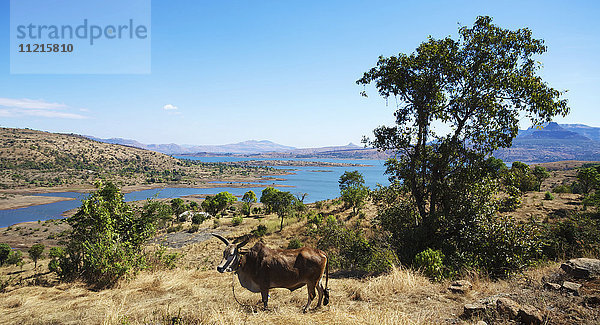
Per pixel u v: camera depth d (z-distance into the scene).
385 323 5.14
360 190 44.94
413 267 10.61
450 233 13.72
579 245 11.77
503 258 11.59
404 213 15.80
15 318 6.56
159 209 14.05
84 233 11.76
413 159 15.46
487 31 14.34
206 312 6.21
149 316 6.21
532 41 13.86
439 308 6.11
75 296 8.41
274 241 35.66
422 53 14.66
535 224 12.92
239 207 91.19
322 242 17.72
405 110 15.92
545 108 12.99
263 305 6.60
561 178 76.88
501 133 14.13
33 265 33.59
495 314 5.19
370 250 13.48
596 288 5.69
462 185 13.98
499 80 14.06
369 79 16.17
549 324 4.69
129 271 10.38
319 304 6.45
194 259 26.20
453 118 14.93
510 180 14.08
